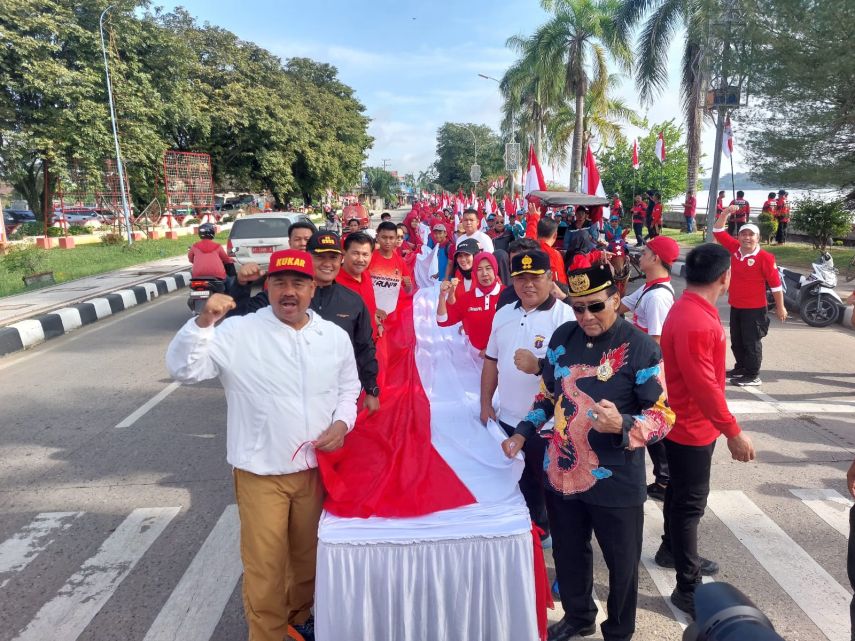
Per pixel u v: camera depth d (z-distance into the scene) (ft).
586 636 9.75
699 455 9.76
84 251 72.23
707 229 54.54
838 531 12.97
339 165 166.40
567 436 8.54
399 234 19.38
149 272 54.75
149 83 87.30
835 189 51.67
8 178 81.41
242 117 115.85
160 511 14.11
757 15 47.24
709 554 12.17
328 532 8.18
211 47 121.08
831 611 10.43
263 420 8.36
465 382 14.20
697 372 9.07
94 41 75.00
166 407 21.21
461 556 8.19
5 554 12.51
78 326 35.17
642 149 102.01
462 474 9.60
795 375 23.72
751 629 3.73
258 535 8.51
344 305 11.35
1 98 70.13
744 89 50.31
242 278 11.30
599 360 8.36
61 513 14.07
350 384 9.23
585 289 8.02
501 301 12.86
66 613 10.67
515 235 42.55
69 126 73.77
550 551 12.16
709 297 9.51
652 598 10.77
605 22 89.51
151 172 97.55
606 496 8.35
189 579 11.55
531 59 98.78
